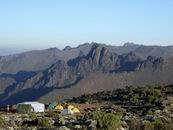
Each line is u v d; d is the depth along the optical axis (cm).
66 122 8888
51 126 8375
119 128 8425
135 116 11412
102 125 8200
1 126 8088
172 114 12306
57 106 13675
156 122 10050
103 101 18500
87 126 8088
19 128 7894
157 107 14262
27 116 10275
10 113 11500
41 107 12500
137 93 19538
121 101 17900
